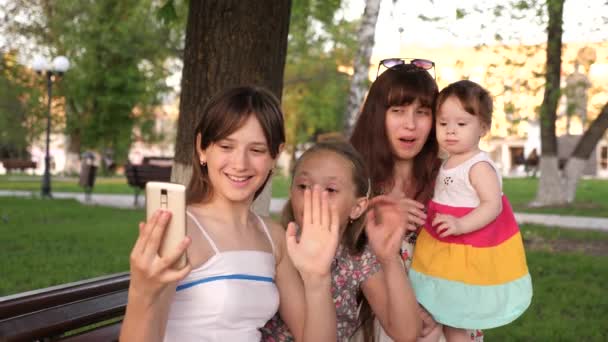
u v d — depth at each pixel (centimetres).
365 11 1123
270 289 212
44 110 3284
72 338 260
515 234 304
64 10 2416
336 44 2764
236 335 199
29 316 230
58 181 3123
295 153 4119
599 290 748
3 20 2145
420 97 296
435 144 315
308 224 209
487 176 295
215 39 466
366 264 250
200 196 216
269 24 471
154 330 170
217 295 197
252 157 207
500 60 1289
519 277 297
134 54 2602
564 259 956
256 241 218
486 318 290
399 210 248
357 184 241
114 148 3875
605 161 5031
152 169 1689
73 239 1060
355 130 308
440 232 295
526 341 571
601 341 565
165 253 162
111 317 271
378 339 278
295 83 3222
